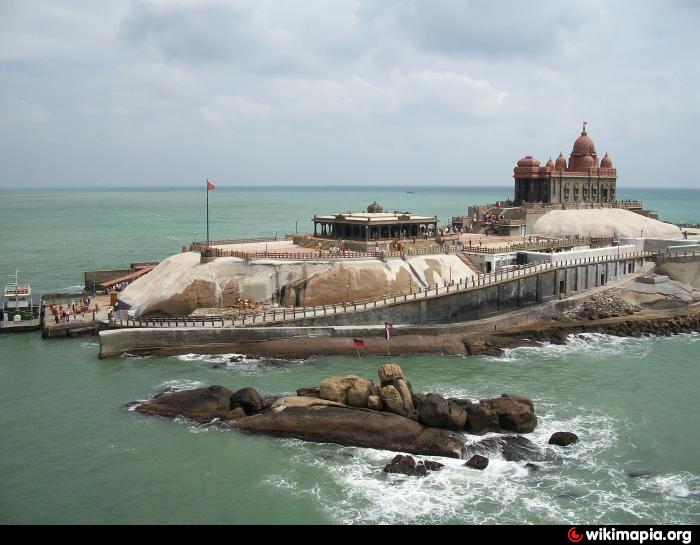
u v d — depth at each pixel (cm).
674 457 4931
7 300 9031
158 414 5534
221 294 8406
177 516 4116
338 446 5044
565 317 9088
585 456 4925
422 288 8912
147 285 8825
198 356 7238
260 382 6406
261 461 4806
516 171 14325
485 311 8731
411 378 6669
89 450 4931
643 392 6312
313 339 7550
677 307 9712
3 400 5878
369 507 4256
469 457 4878
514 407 5300
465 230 13362
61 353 7338
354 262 8788
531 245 10788
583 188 14475
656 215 15438
